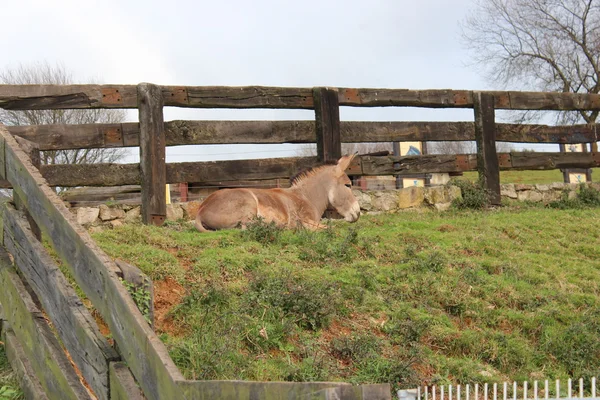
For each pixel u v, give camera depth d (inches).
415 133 586.2
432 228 497.7
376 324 337.7
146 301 241.8
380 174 574.6
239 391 138.1
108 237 378.6
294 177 498.3
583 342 353.1
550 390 317.7
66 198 602.5
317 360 291.1
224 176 507.2
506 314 371.9
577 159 666.8
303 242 415.5
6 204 246.1
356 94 559.2
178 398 147.2
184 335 289.3
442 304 372.8
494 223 522.0
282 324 305.7
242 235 415.2
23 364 225.6
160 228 422.3
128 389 164.1
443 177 916.0
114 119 1122.0
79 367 190.9
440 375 308.3
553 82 1296.8
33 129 457.4
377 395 123.4
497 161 617.3
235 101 513.0
